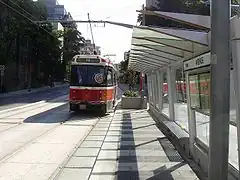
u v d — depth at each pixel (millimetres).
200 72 7672
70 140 12070
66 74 101375
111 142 11703
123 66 63094
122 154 9805
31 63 75500
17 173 7805
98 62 21328
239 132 5590
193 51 7945
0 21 54094
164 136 12938
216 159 4973
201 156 8117
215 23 5000
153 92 21125
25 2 56031
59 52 79375
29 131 14109
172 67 13953
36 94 52500
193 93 8617
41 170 8070
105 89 21297
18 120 17828
